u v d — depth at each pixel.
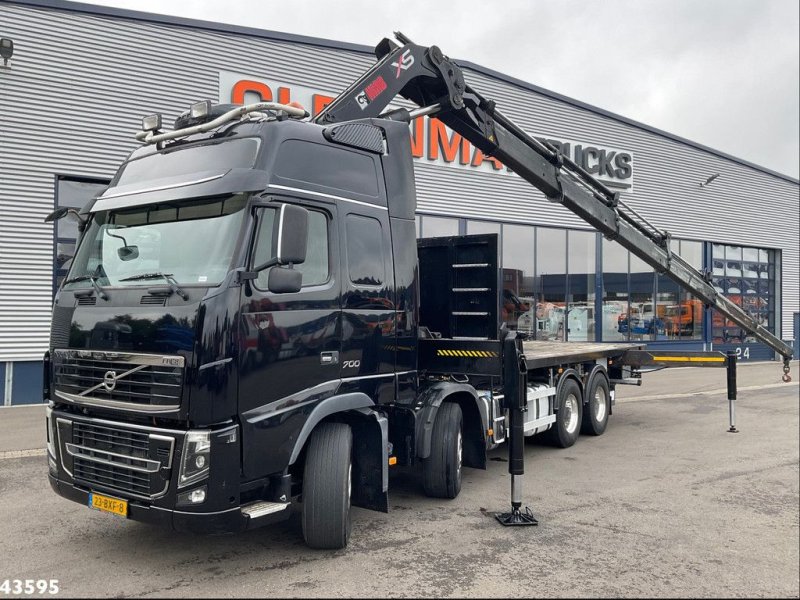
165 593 4.16
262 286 4.38
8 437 9.15
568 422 9.04
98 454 4.45
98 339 4.45
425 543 5.10
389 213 5.65
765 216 26.91
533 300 19.41
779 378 19.02
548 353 8.98
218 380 4.05
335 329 4.92
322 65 15.27
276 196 4.54
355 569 4.56
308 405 4.63
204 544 5.05
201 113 5.24
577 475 7.35
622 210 9.55
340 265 5.04
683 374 20.28
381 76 6.61
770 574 4.53
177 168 4.93
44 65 12.32
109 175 12.96
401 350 5.63
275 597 4.11
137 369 4.23
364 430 5.20
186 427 4.07
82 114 12.67
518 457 5.66
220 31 13.99
